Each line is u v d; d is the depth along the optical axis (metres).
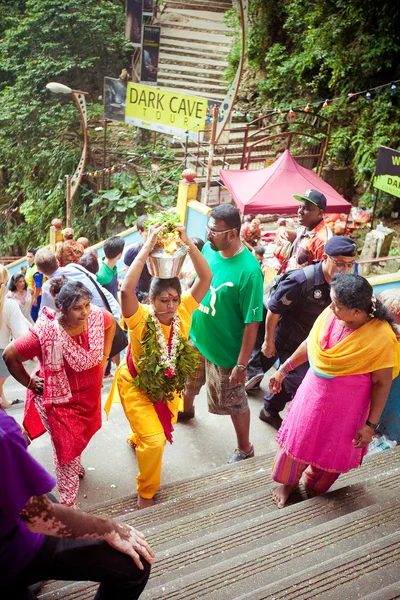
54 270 5.31
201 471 4.77
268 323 4.64
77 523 1.89
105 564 2.01
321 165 14.02
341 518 3.27
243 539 3.23
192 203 8.43
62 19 17.38
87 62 17.62
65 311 3.55
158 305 3.76
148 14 18.02
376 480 3.83
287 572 2.83
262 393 6.03
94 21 17.23
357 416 3.38
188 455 4.95
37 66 17.27
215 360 4.54
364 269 12.26
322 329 3.41
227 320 4.39
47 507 1.81
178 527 3.51
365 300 3.08
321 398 3.37
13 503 1.72
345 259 4.18
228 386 4.58
